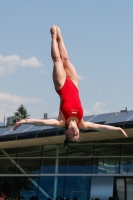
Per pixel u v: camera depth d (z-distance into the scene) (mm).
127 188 40438
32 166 45844
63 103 18578
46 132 40406
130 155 41062
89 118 43062
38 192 44656
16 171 46562
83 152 43531
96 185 41906
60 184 43719
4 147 47625
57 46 19281
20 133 42500
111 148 42219
